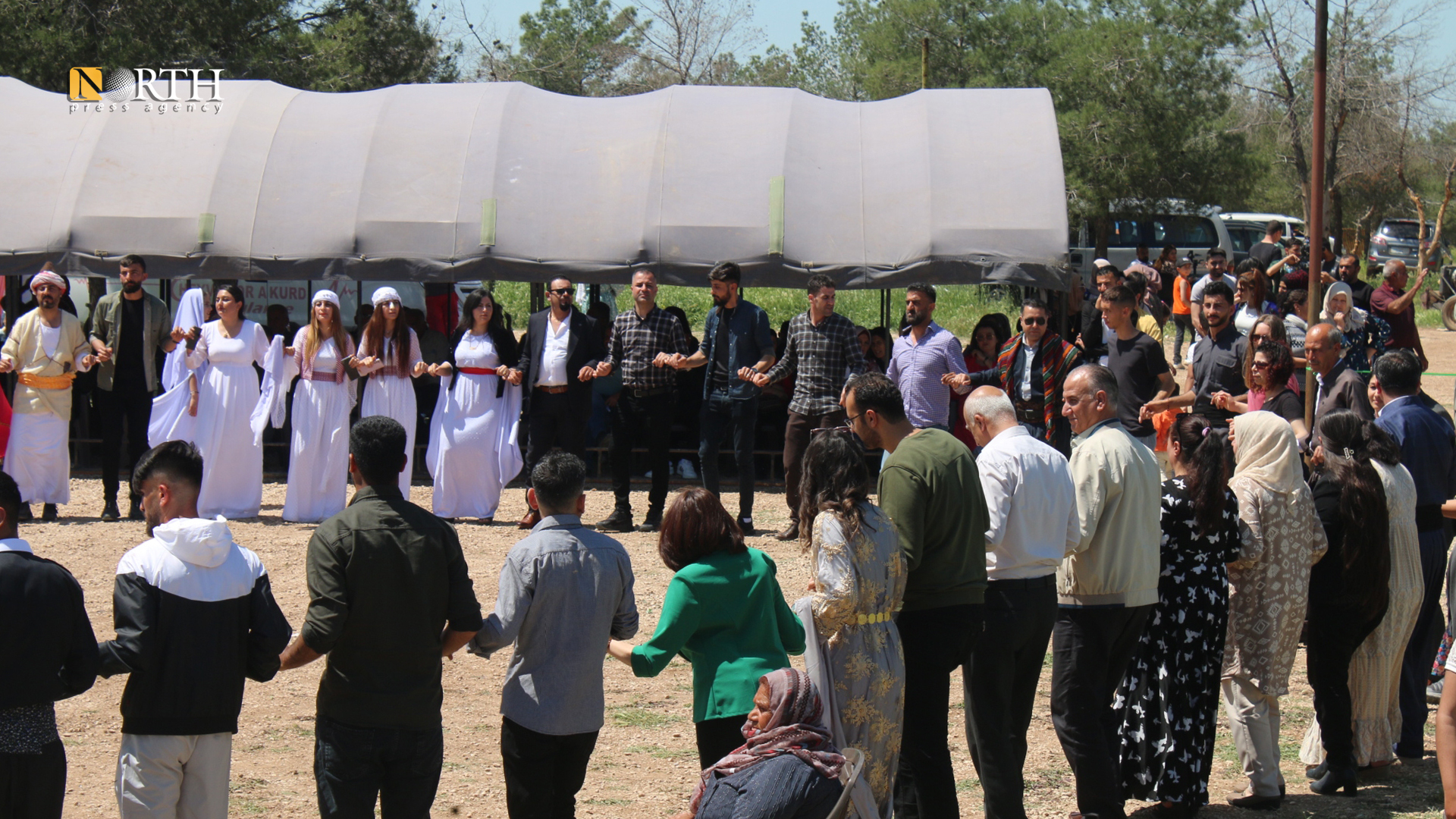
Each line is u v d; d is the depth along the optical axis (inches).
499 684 274.7
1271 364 272.1
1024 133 498.0
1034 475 187.3
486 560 371.6
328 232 491.8
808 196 489.1
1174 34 1159.0
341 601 158.9
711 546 174.7
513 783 173.9
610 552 176.7
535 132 512.7
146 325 418.9
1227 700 212.4
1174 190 1160.8
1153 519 193.2
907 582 181.3
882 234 480.4
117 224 497.0
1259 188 1549.0
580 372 412.2
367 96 541.0
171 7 976.3
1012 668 188.5
